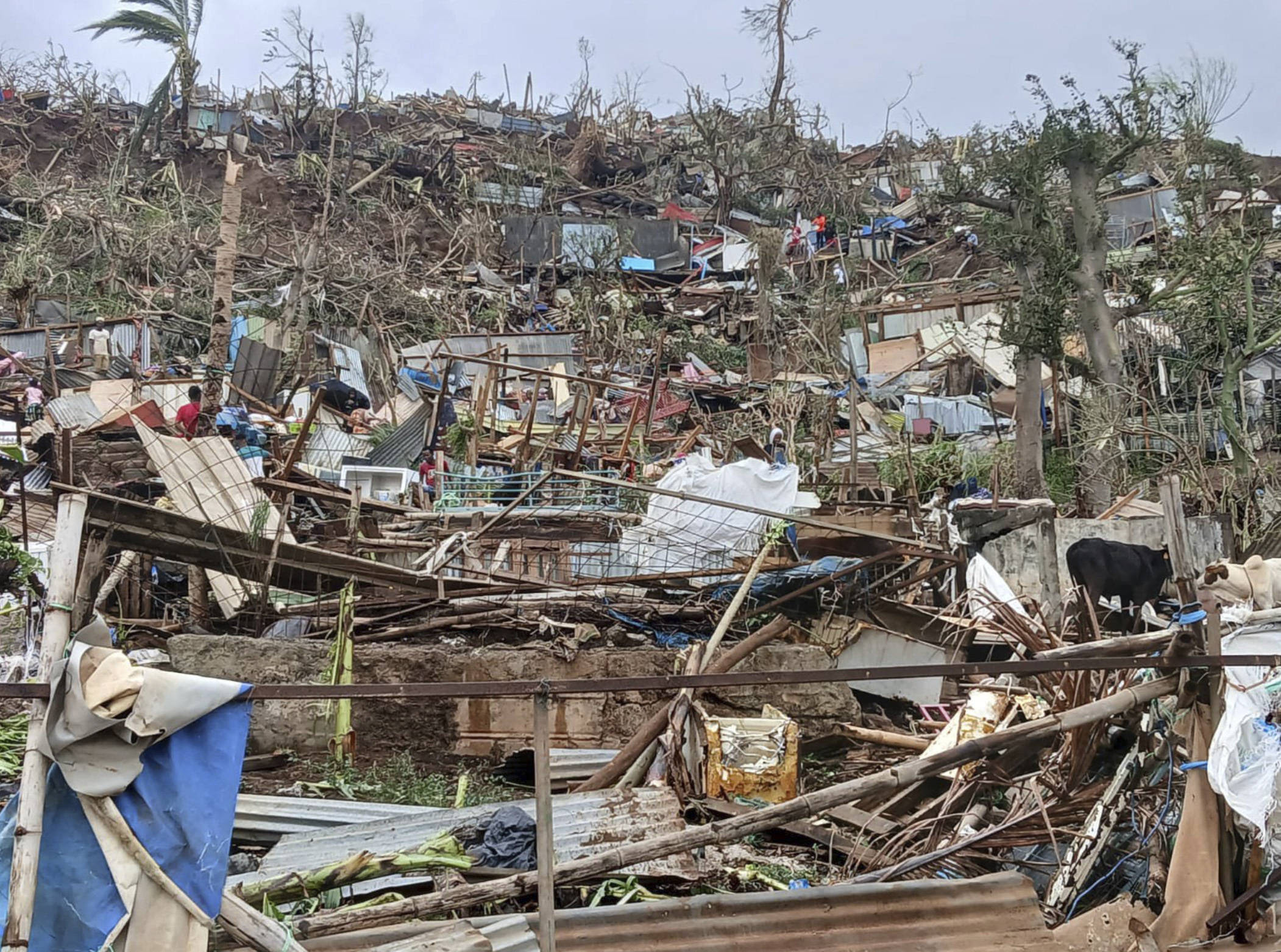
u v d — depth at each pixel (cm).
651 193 6050
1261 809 493
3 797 674
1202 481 1936
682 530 1131
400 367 3073
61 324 2912
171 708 356
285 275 3734
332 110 5625
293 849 582
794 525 1140
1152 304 2473
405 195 5175
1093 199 2512
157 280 3775
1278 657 498
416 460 1875
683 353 3975
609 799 647
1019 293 3562
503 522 1126
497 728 905
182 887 357
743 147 6066
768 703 890
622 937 461
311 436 1905
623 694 912
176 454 1052
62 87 5366
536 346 3231
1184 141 2811
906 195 6241
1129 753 604
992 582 1105
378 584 1011
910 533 1253
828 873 638
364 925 446
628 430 1645
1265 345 2161
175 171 4662
